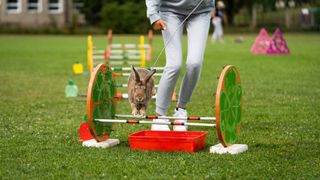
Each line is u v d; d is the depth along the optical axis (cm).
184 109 887
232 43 4122
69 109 1216
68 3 6350
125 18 5766
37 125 1009
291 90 1500
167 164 707
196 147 791
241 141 860
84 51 3362
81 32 5803
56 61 2672
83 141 840
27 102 1324
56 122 1045
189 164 706
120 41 4175
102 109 834
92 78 801
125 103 1317
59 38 4934
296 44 3828
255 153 772
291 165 705
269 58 2725
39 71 2175
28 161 731
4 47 3706
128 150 791
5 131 942
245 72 2031
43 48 3628
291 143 845
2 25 5881
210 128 984
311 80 1758
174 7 840
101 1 6256
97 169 686
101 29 5912
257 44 3141
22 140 866
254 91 1482
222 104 754
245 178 646
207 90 1535
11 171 682
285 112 1139
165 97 858
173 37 840
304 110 1164
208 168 688
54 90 1579
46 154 769
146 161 721
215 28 4084
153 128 881
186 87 861
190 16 851
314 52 3091
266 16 6600
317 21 6084
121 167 695
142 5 5822
